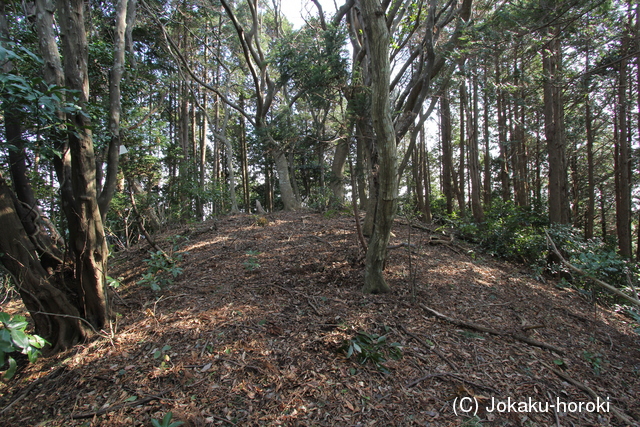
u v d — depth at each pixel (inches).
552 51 271.6
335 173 432.5
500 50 225.8
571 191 550.3
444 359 122.9
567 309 184.5
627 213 365.1
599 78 257.1
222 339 128.1
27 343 86.1
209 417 93.3
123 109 257.0
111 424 92.2
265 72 394.6
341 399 101.2
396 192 157.2
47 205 192.5
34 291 125.8
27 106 95.3
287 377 108.7
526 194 553.0
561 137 312.2
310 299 162.4
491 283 209.9
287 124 354.3
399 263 217.2
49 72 126.6
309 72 268.7
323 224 313.9
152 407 97.6
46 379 114.2
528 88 285.0
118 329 140.4
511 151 518.0
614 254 172.1
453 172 477.4
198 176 557.9
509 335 143.9
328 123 304.3
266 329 135.4
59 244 174.2
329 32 267.9
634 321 185.9
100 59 224.5
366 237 241.0
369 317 146.6
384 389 106.4
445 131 471.2
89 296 135.3
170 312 152.8
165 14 397.7
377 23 131.6
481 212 381.1
